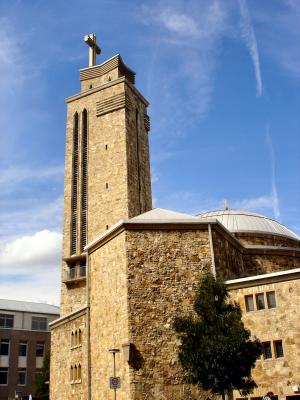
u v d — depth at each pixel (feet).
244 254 135.54
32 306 295.28
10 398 254.88
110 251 117.50
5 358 262.47
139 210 192.44
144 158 210.79
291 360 95.76
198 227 113.70
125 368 100.27
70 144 211.61
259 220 175.94
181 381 99.25
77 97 218.79
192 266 109.50
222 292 90.53
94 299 123.65
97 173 197.26
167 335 102.42
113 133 200.34
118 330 106.63
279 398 94.89
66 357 136.98
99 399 112.37
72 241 192.44
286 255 140.77
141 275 107.65
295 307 98.68
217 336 83.41
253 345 85.35
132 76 230.07
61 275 186.91
